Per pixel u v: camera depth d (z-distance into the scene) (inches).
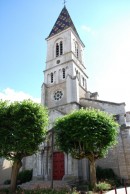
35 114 788.0
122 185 973.8
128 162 1050.7
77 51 1780.3
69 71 1496.1
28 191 661.9
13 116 761.6
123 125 1146.0
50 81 1590.8
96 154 842.2
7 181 1230.9
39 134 768.3
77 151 855.1
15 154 766.5
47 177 1114.7
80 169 1068.5
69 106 1326.3
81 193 686.5
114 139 857.5
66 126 856.9
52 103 1475.1
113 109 1232.8
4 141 701.9
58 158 1151.6
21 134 717.9
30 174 1197.1
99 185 764.6
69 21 1797.5
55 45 1750.7
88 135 788.6
